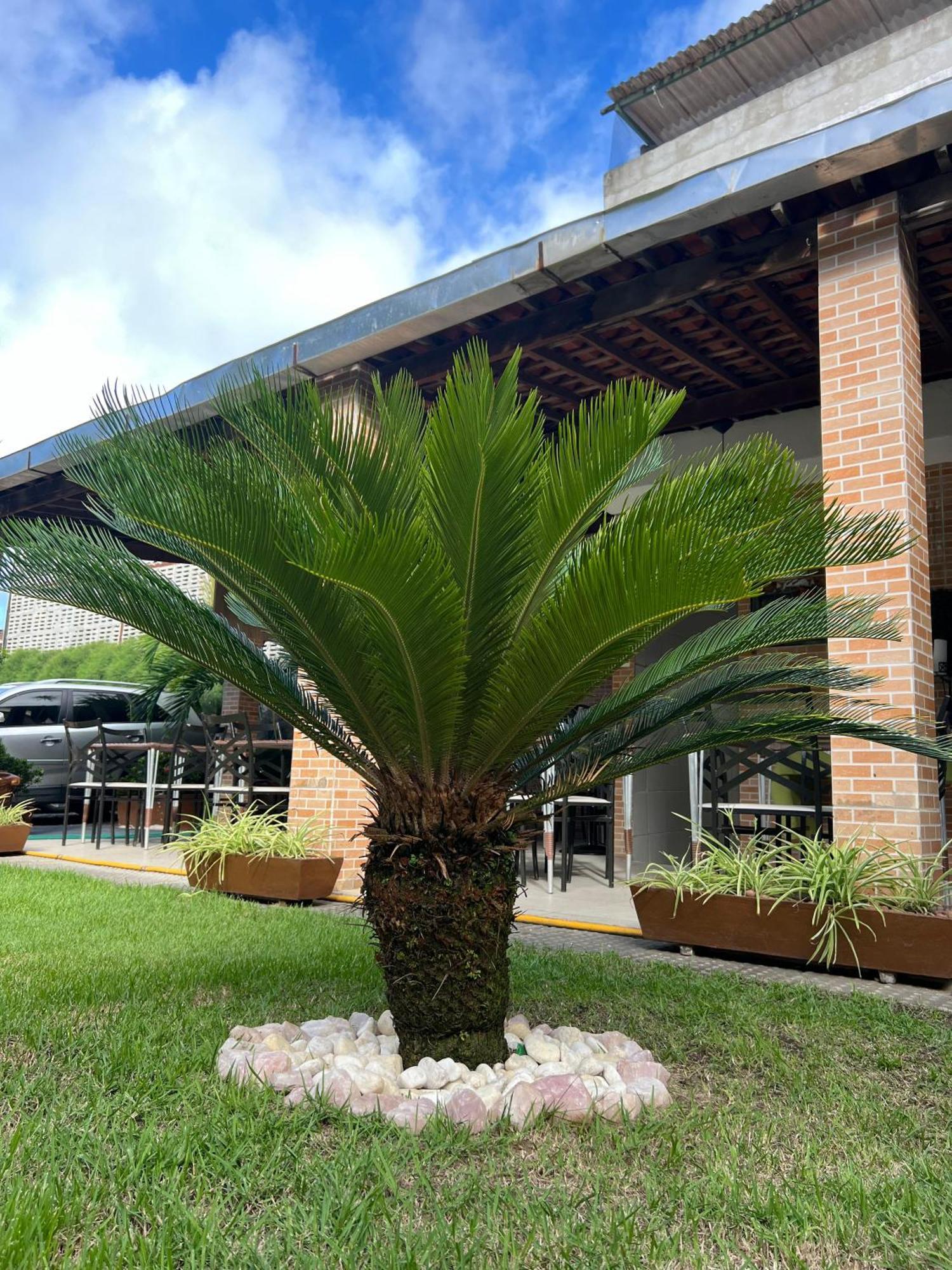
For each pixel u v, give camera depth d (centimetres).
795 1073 315
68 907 612
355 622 299
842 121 509
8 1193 204
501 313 693
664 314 697
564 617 290
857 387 549
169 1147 231
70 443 304
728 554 259
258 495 281
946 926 454
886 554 288
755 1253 198
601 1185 225
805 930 493
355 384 745
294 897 682
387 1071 302
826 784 746
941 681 820
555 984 438
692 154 1073
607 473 283
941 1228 206
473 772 322
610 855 810
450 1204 211
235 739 854
